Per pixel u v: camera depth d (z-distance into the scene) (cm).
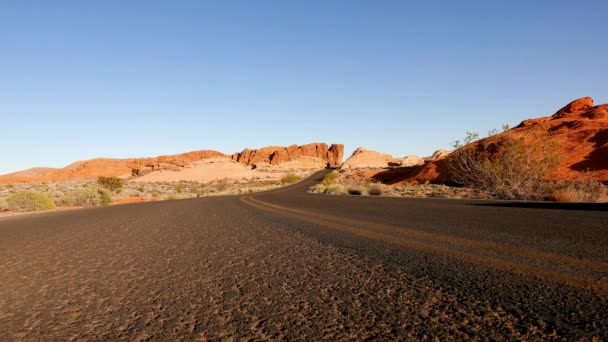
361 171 7700
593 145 3494
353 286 291
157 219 1009
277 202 1641
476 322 206
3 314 260
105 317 245
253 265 386
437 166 4872
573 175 3105
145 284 327
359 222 739
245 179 13488
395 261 371
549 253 384
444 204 1238
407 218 787
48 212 1875
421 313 225
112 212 1462
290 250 462
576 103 5241
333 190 3192
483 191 2214
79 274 380
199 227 770
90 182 7169
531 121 5416
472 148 2388
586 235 497
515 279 287
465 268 329
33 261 470
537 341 179
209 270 371
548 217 743
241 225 776
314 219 835
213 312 246
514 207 1045
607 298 235
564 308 220
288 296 273
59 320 243
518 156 2034
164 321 232
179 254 469
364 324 212
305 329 209
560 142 3819
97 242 617
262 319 228
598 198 1427
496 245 438
